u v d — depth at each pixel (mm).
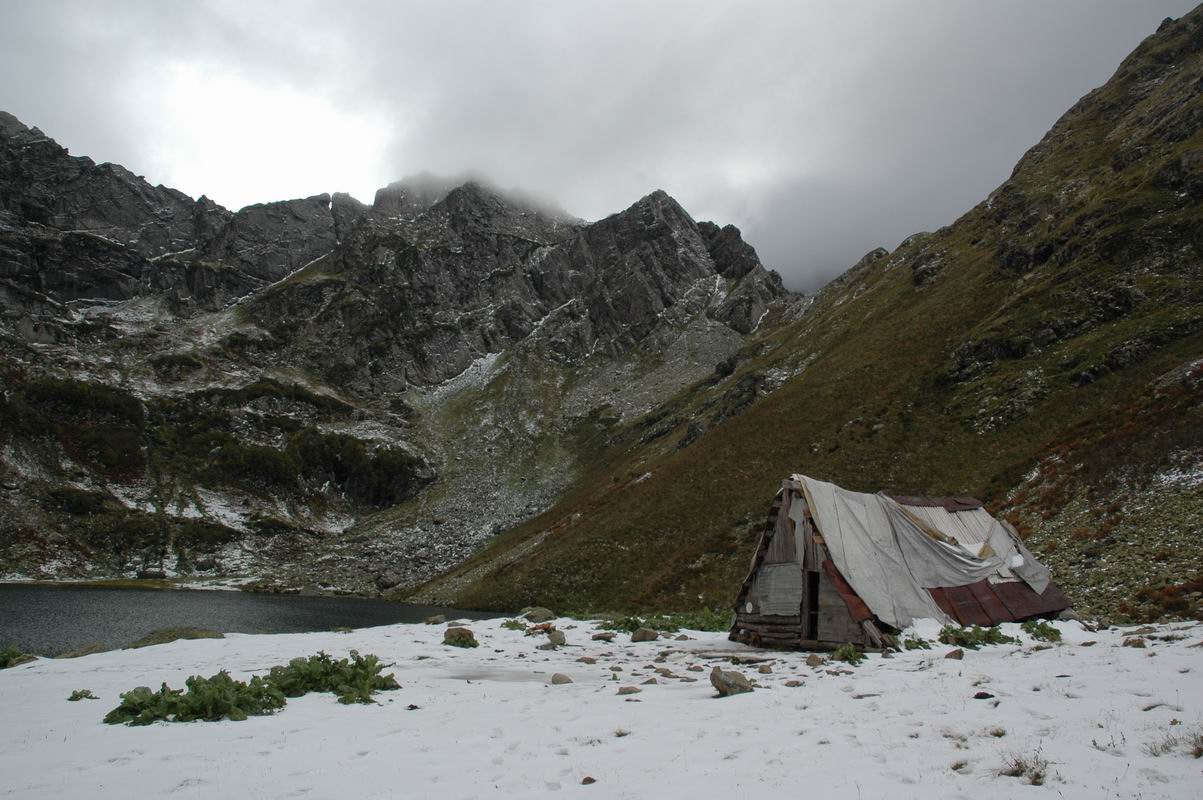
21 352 184125
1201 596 24453
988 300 86312
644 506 84500
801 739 10031
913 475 61781
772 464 77875
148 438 174875
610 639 24984
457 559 129750
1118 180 85812
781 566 23734
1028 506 44156
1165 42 124438
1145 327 58656
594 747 10070
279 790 8164
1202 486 32938
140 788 8266
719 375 179750
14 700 13953
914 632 20750
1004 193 116688
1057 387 60250
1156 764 7781
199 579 125062
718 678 14531
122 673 17047
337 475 185750
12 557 120750
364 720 12086
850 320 118375
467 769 9016
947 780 7805
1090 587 29734
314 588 120125
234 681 14898
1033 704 11070
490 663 19672
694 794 7750
